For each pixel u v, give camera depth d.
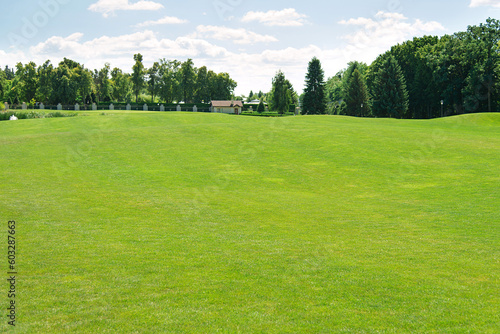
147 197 14.83
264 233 10.91
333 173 20.25
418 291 7.34
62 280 7.50
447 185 17.53
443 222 12.19
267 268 8.38
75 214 12.05
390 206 14.52
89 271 7.95
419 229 11.47
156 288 7.32
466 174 19.17
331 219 12.65
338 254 9.30
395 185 18.06
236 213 13.08
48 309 6.45
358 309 6.68
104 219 11.69
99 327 5.99
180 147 25.56
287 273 8.12
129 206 13.38
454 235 10.80
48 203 13.16
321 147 25.78
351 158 23.09
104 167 20.27
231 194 16.14
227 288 7.39
